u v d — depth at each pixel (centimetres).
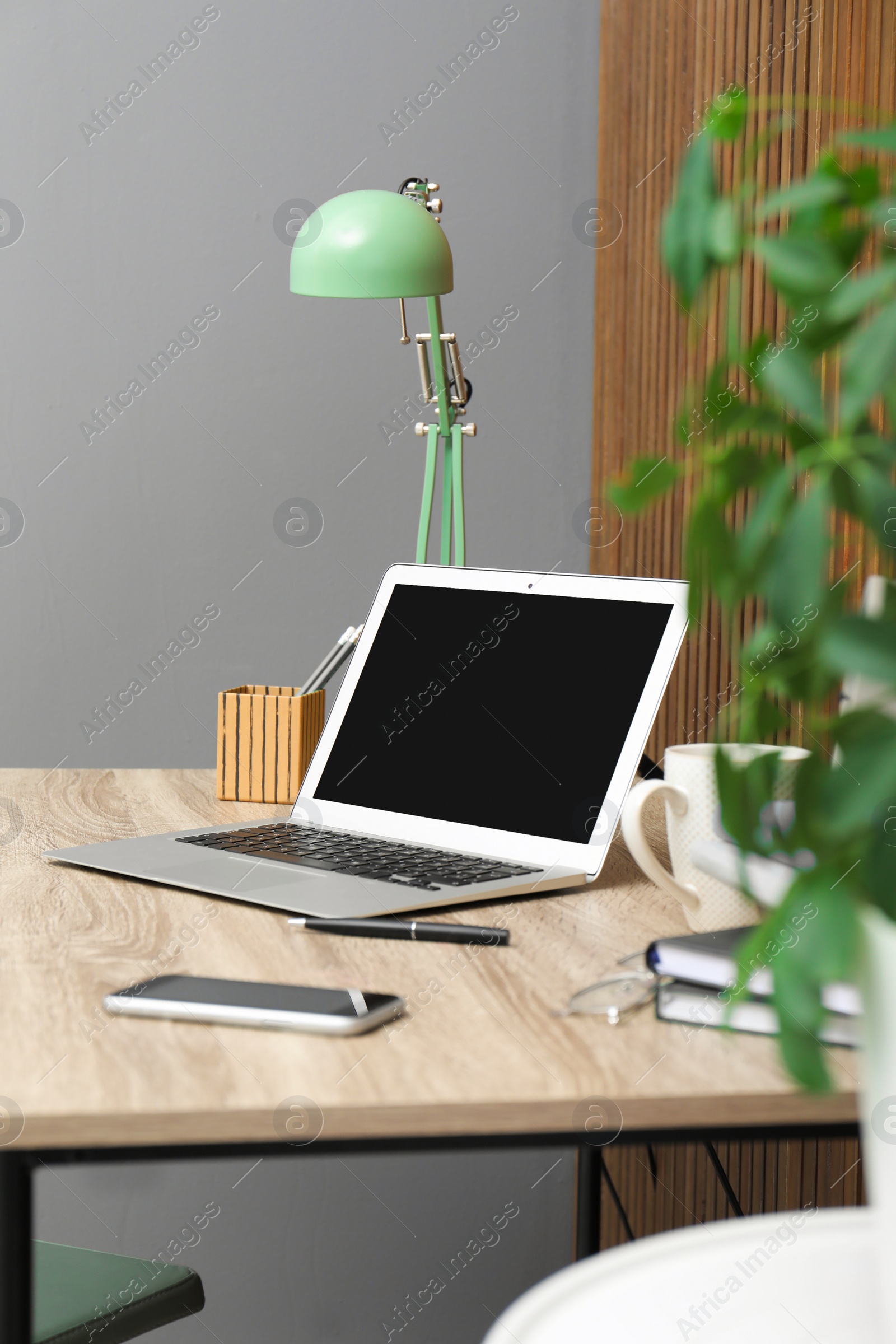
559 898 84
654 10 188
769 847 24
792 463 22
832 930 22
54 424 223
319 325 226
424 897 80
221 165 221
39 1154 49
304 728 120
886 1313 30
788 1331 34
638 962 69
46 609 226
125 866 89
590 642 95
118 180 219
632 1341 34
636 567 193
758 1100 51
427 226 131
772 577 21
